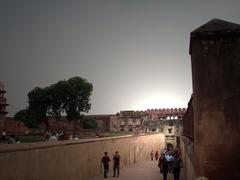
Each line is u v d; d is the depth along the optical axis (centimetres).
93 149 2148
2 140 2147
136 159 3491
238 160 593
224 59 614
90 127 5475
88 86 4912
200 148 614
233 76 608
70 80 4847
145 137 4016
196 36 629
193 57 648
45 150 1400
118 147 2811
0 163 1031
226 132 602
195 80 631
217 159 602
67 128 4919
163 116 6122
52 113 4775
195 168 695
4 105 4006
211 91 613
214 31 621
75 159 1802
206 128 610
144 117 6194
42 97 4731
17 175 1138
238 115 601
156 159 3906
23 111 5250
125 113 6362
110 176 2217
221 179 598
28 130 4294
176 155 1644
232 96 605
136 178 2139
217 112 607
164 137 5684
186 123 1691
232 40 615
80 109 4797
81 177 1895
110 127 6041
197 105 623
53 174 1477
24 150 1202
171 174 2336
